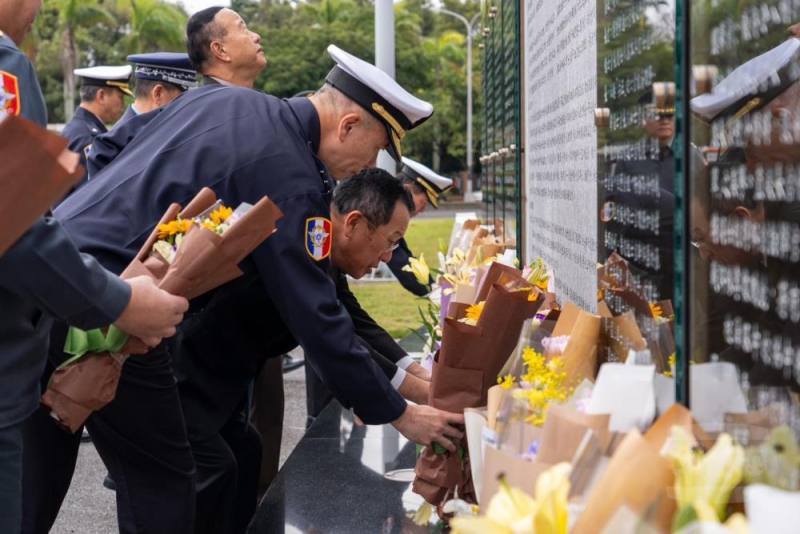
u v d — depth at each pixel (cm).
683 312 169
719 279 162
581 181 297
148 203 299
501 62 622
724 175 160
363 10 4066
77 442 316
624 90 227
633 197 217
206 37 434
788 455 128
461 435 250
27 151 180
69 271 212
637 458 129
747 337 154
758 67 151
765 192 148
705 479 125
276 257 280
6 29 237
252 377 353
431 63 4222
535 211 446
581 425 152
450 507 253
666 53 189
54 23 4731
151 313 235
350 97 306
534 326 215
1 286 212
